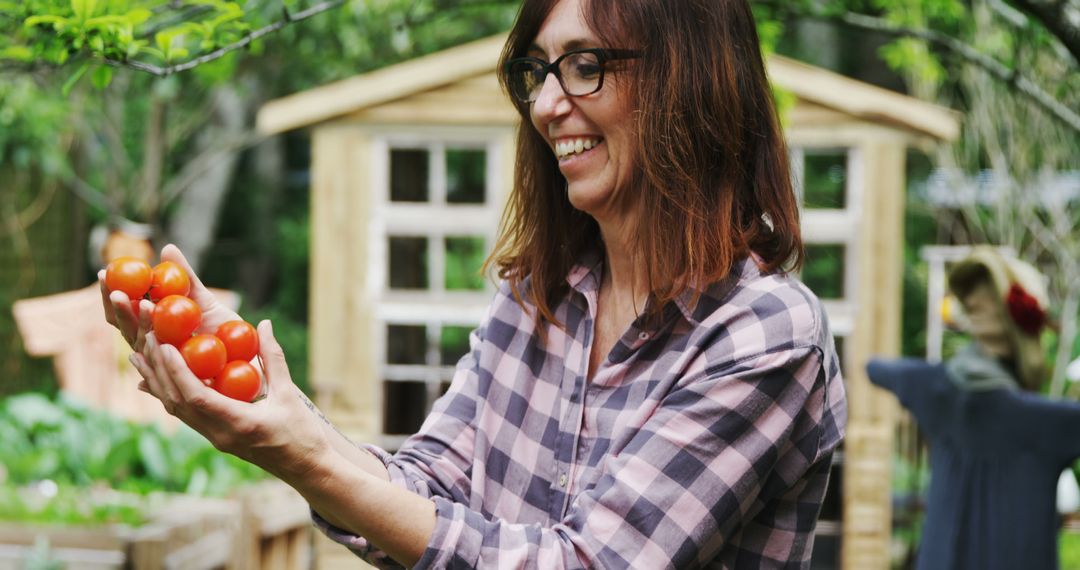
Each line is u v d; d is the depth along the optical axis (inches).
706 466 47.9
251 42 82.5
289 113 193.2
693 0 52.2
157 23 87.9
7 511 132.3
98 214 390.3
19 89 250.2
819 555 219.8
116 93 338.3
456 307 197.5
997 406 122.9
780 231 53.1
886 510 194.7
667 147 50.8
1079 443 119.0
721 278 50.1
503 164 193.8
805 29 385.4
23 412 176.4
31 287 332.2
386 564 50.9
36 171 333.7
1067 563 208.4
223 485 159.6
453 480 56.9
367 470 54.5
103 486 156.9
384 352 199.6
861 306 193.8
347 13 222.4
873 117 190.1
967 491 125.1
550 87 53.0
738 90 53.1
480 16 284.2
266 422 42.9
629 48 51.8
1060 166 321.7
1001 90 301.0
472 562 45.6
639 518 47.1
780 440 48.8
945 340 302.5
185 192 396.8
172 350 42.3
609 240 55.4
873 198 192.5
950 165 327.6
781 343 49.1
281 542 153.9
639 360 52.5
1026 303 127.0
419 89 191.9
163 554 125.2
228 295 210.2
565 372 55.2
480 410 57.4
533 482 54.8
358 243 196.1
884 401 194.2
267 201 444.8
